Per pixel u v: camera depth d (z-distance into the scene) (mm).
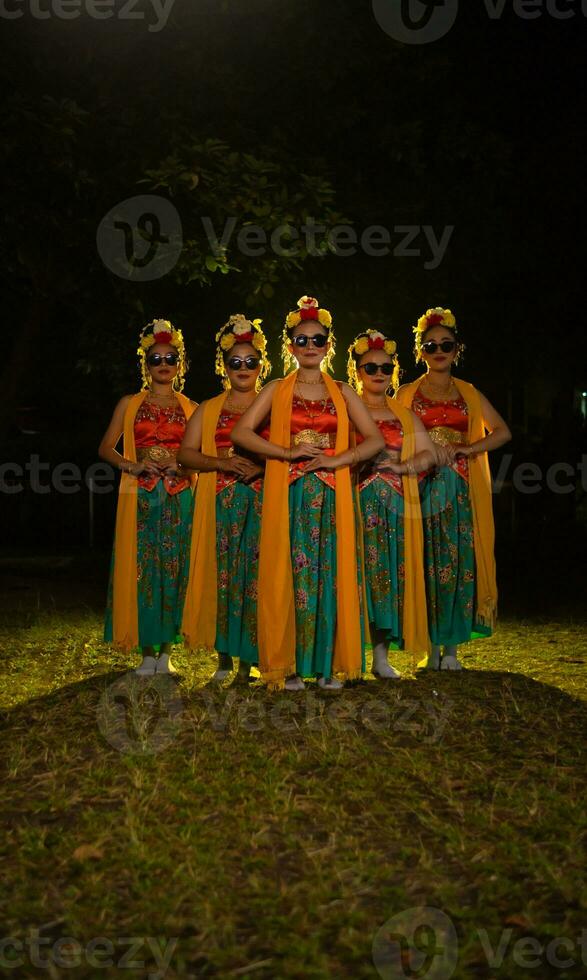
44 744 5395
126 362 12312
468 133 12406
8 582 13711
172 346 7430
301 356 6703
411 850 4043
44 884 3803
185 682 6898
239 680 6934
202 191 9523
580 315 16922
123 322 11492
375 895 3719
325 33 10766
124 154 9852
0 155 8727
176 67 10047
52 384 18125
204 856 3967
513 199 15430
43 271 10422
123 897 3719
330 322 6773
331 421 6688
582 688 6848
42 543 20688
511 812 4430
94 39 9570
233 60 10547
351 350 7340
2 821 4367
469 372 18203
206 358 12812
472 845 4098
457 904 3643
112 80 9867
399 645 7137
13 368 11648
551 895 3715
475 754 5219
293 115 11070
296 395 6695
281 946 3365
